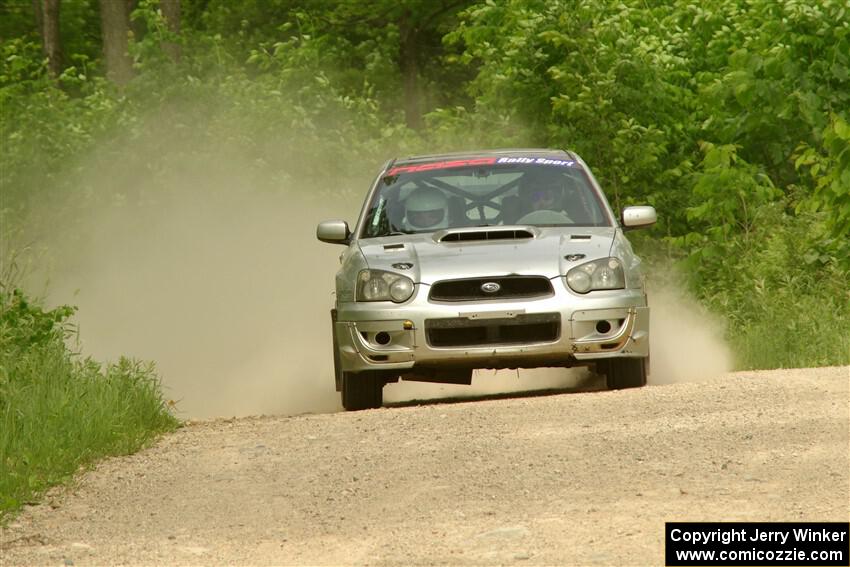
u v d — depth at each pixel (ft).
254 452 91.91
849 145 149.18
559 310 109.19
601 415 94.84
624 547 61.36
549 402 102.27
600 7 197.36
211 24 435.53
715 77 202.49
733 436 84.74
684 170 191.93
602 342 109.81
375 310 110.42
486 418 96.78
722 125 196.24
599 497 71.77
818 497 68.49
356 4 421.59
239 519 73.61
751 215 176.55
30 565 65.87
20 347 115.34
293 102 224.33
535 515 68.85
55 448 92.17
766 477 73.67
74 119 231.09
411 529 68.08
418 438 91.20
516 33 202.28
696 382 109.09
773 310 146.10
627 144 184.75
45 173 217.97
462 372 119.75
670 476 75.51
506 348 108.88
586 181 126.11
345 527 69.87
